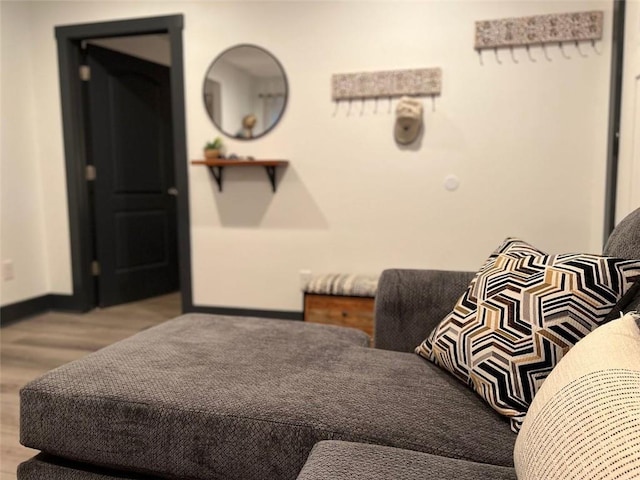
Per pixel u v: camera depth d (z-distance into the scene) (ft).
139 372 4.29
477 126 9.99
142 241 14.10
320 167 10.87
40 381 4.18
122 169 13.41
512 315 3.76
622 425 1.89
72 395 3.97
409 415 3.62
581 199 9.65
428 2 9.98
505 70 9.75
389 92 10.22
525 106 9.73
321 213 10.98
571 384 2.30
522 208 9.96
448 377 4.35
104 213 12.96
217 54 11.11
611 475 1.77
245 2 10.85
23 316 12.04
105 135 12.90
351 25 10.38
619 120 8.54
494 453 3.23
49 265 12.79
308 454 3.48
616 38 8.59
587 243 9.71
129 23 11.48
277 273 11.38
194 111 11.41
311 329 5.68
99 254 12.91
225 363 4.52
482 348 3.83
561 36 9.32
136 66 13.60
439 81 9.98
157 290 14.60
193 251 11.81
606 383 2.15
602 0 9.14
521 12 9.55
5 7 11.49
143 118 13.94
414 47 10.12
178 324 5.79
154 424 3.76
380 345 5.55
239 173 11.30
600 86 9.32
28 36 12.13
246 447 3.59
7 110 11.61
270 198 11.22
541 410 2.37
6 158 11.60
